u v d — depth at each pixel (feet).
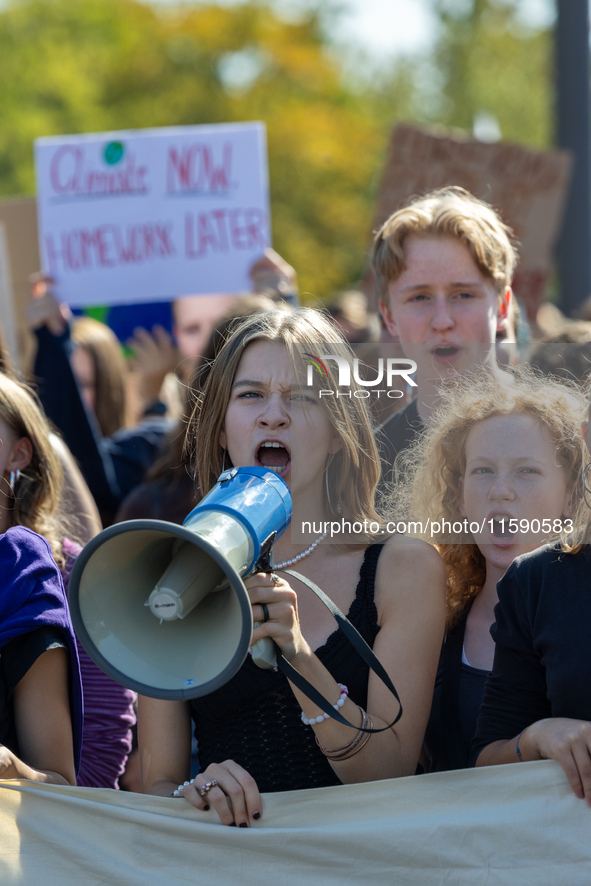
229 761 23.61
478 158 55.88
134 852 23.25
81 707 25.09
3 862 23.31
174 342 56.29
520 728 23.12
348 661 24.09
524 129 263.70
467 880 22.44
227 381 25.20
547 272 56.08
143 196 56.24
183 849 23.17
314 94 288.30
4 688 23.95
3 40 262.67
